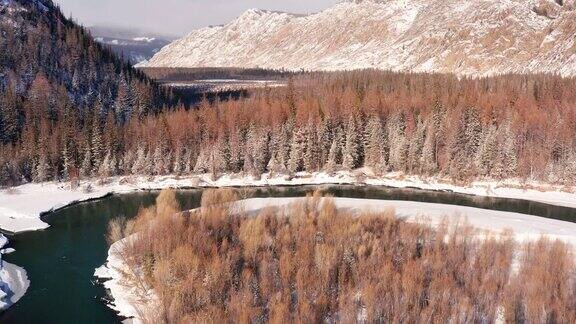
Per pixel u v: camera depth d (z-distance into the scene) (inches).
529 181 4680.1
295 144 5044.3
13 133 5000.0
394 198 4399.6
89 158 4766.2
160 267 2123.5
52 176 4586.6
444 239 2610.7
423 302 2021.4
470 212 3422.7
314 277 2118.6
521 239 2787.9
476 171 4822.8
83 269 2637.8
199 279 2057.1
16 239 3171.8
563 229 3065.9
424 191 4704.7
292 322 1851.6
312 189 4709.6
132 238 2532.0
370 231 2628.0
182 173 4987.7
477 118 5017.2
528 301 1993.1
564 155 4665.4
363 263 2240.4
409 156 4982.8
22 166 4542.3
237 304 1909.4
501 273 2194.9
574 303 1994.3
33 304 2237.9
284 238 2436.0
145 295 2276.1
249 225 2496.3
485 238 2529.5
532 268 2210.9
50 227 3444.9
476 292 2060.8
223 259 2212.1
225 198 2869.1
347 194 4527.6
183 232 2428.6
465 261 2304.4
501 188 4616.1
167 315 1888.5
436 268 2212.1
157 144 4982.8
